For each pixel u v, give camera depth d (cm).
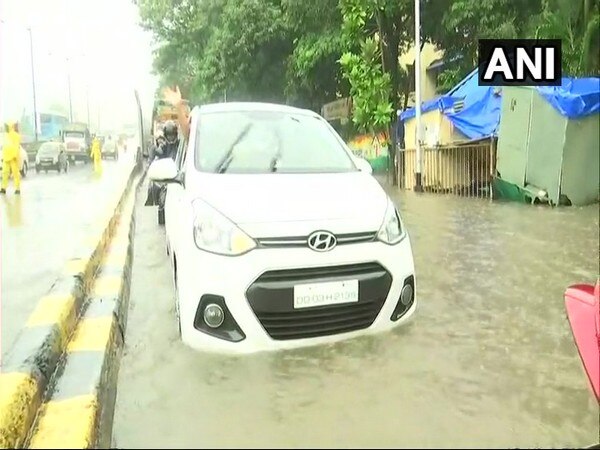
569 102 927
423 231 775
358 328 334
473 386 300
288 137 437
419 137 1396
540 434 255
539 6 1353
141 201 1273
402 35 1625
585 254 605
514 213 915
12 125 1439
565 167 958
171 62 1892
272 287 311
